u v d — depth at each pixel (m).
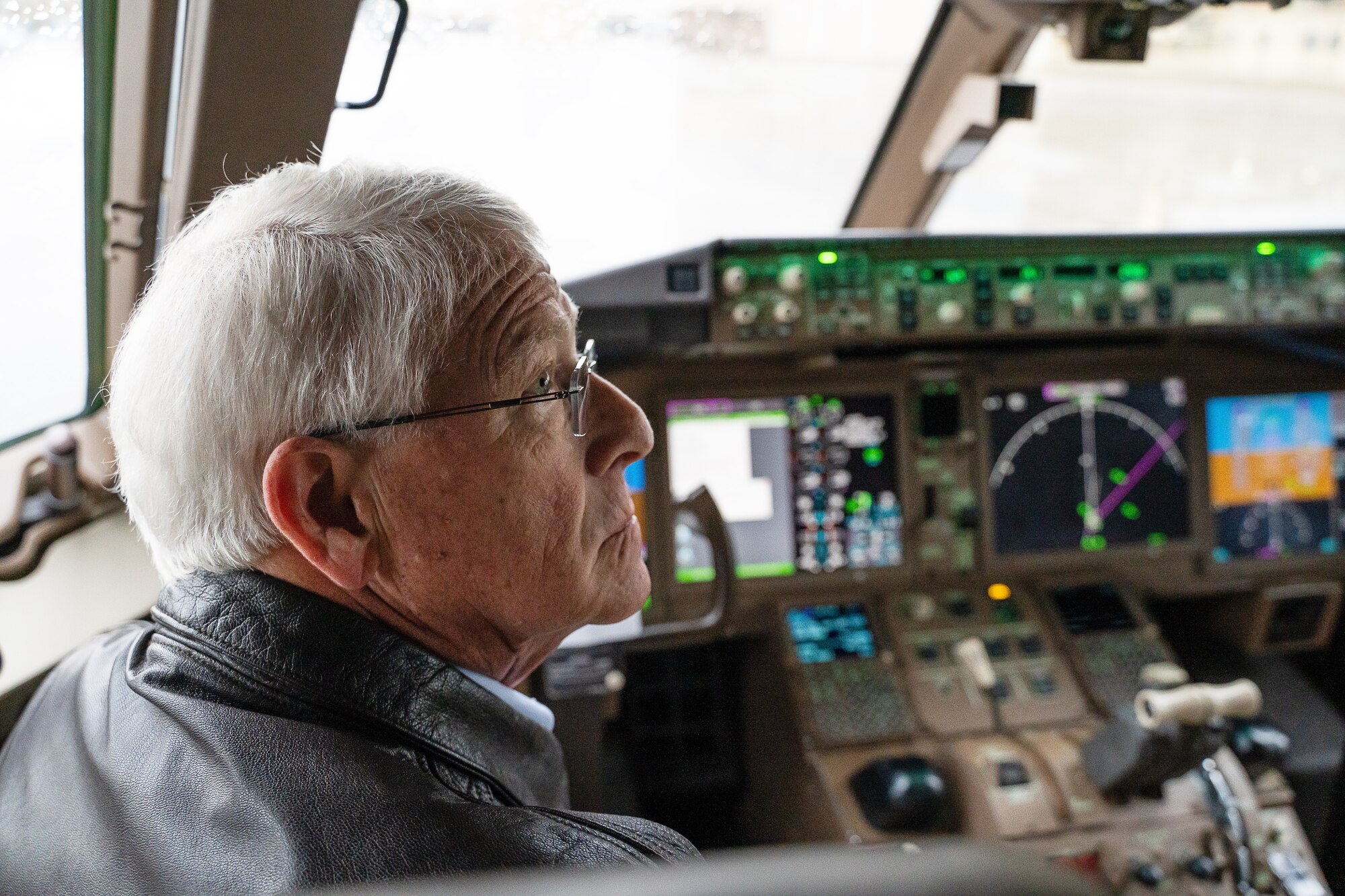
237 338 0.70
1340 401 2.74
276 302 0.70
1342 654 2.78
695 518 2.01
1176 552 2.68
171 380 0.71
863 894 0.22
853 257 2.27
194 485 0.73
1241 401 2.71
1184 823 2.05
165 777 0.68
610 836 0.65
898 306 2.31
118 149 1.60
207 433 0.71
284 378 0.70
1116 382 2.65
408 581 0.76
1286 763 2.51
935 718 2.35
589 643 2.03
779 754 2.43
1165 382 2.68
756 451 2.53
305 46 1.44
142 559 1.91
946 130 2.60
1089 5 2.05
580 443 0.82
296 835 0.61
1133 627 2.53
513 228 0.78
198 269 0.72
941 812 2.10
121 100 1.51
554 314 0.79
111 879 0.67
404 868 0.59
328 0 1.39
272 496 0.70
